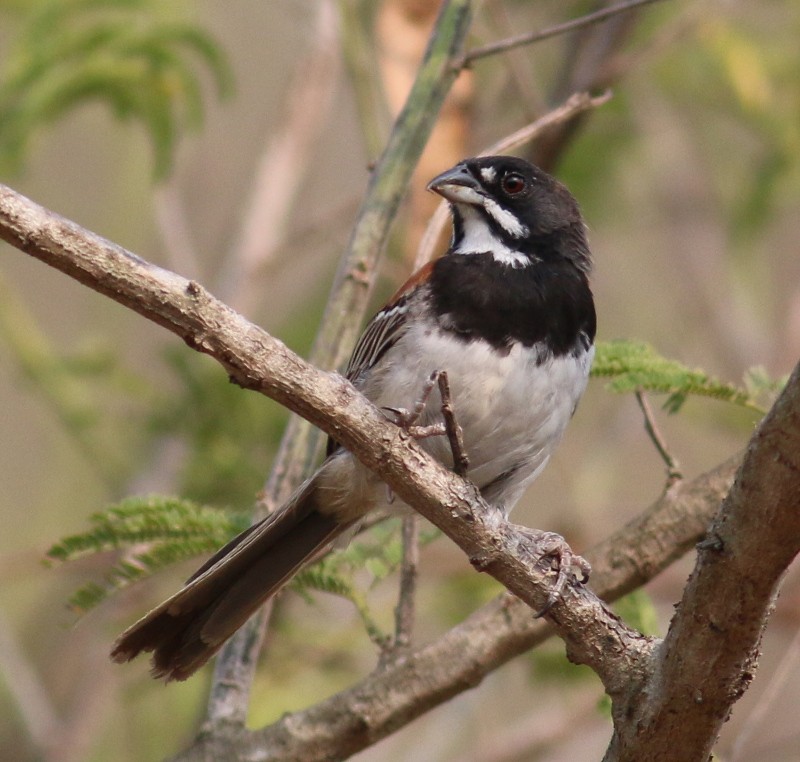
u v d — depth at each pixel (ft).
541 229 28.25
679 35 42.50
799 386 15.88
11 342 39.37
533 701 41.91
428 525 27.81
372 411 18.43
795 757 40.81
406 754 38.55
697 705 18.01
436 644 24.50
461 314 25.44
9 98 36.47
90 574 37.83
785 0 45.91
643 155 47.39
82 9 37.24
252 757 23.77
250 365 17.53
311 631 35.55
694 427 44.47
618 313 48.96
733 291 47.85
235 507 36.45
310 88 43.52
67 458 42.45
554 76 45.60
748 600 17.12
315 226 42.04
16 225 16.29
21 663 38.75
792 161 42.96
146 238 44.50
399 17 36.81
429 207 37.27
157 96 36.86
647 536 24.50
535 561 19.21
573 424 46.62
